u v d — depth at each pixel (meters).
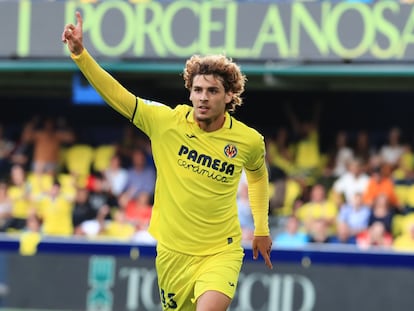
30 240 39.19
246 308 37.44
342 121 47.25
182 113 18.77
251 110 47.84
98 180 44.34
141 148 45.38
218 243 19.00
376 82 43.53
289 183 42.75
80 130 48.41
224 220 18.97
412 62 39.59
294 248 37.38
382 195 40.84
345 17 40.12
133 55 41.19
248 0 40.72
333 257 37.19
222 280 18.61
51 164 46.03
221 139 18.66
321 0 40.34
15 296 39.03
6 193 44.56
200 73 18.27
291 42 40.44
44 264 39.03
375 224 40.12
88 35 41.34
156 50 41.09
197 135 18.61
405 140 45.66
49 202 43.66
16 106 49.41
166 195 18.88
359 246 38.72
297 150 44.12
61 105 49.06
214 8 40.81
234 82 18.53
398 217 40.56
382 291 36.69
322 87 44.16
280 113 47.59
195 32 40.94
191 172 18.66
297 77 42.22
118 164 44.66
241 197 41.41
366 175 42.03
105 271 38.59
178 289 19.28
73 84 43.34
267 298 37.34
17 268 39.16
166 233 19.00
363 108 47.03
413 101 46.59
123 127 48.50
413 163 42.75
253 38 40.59
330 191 42.16
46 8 41.78
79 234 42.84
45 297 38.88
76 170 45.41
